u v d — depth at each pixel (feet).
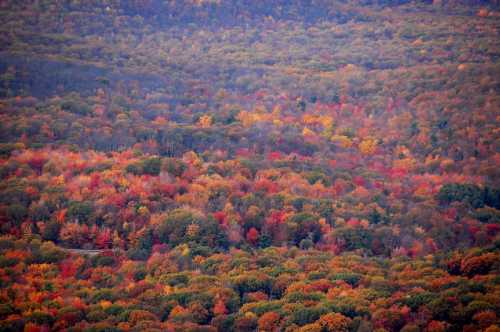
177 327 447.42
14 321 456.86
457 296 463.01
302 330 438.40
